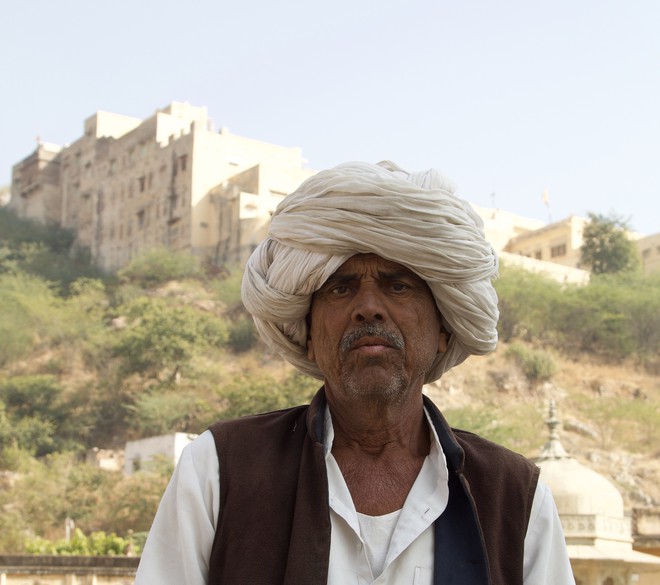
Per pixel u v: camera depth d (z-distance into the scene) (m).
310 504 1.67
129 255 73.69
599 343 58.47
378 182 1.72
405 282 1.79
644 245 73.25
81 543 21.38
